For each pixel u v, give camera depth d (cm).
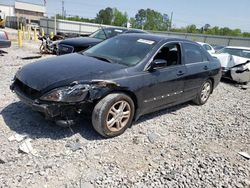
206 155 362
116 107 376
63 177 281
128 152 346
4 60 892
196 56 542
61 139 356
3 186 258
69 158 317
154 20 10206
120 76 373
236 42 3512
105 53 454
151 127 436
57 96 326
